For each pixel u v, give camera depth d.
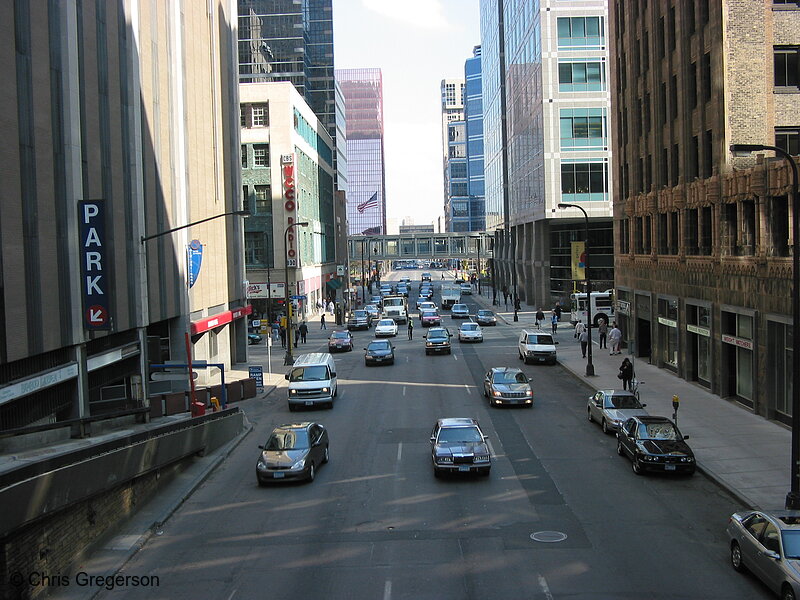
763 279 27.47
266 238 71.31
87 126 25.83
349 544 16.11
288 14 135.12
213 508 19.20
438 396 35.22
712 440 24.58
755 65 30.70
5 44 20.12
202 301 41.94
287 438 22.02
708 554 15.11
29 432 16.53
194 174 40.44
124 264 29.11
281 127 70.94
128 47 29.91
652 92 41.38
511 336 61.22
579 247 63.88
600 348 51.09
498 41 115.88
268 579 14.25
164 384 36.41
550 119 73.38
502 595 13.12
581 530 16.66
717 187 31.34
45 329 22.08
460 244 166.62
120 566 15.06
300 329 61.47
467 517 17.73
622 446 23.31
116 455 16.30
